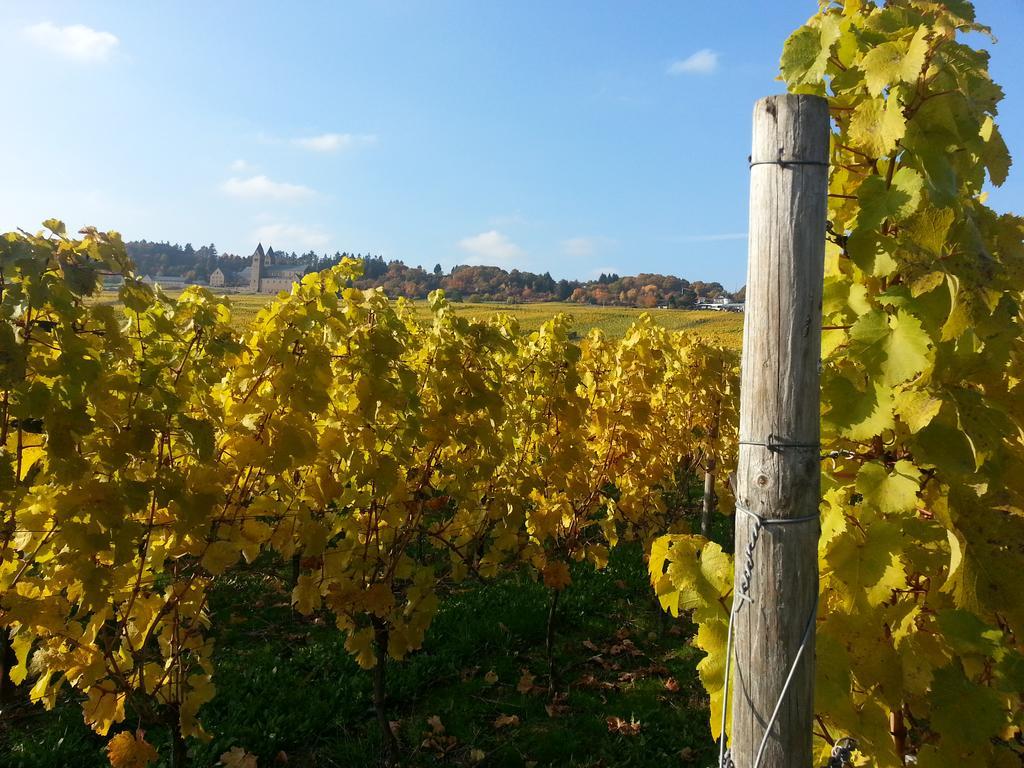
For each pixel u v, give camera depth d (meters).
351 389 3.38
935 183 1.67
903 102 1.70
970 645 1.62
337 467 3.57
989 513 1.65
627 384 5.33
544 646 4.89
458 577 4.34
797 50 1.94
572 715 3.99
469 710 4.04
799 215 1.41
